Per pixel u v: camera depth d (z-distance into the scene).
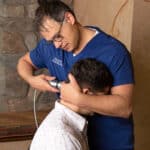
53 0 1.30
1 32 2.56
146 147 2.16
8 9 2.55
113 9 2.13
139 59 2.01
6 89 2.64
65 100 1.26
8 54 2.60
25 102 2.68
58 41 1.33
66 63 1.49
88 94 1.24
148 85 2.07
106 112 1.27
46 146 1.17
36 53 1.68
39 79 1.49
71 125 1.23
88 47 1.40
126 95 1.32
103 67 1.29
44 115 2.54
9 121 2.39
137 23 1.96
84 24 2.55
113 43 1.38
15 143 2.29
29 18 2.59
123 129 1.44
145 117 2.12
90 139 1.44
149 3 1.95
